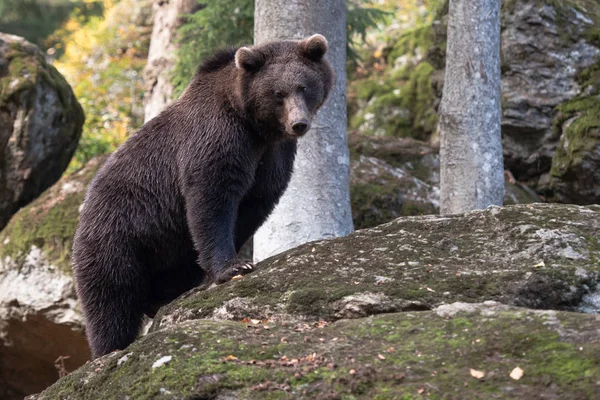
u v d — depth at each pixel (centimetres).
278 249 1530
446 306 747
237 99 1022
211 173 1008
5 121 1991
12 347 1838
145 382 718
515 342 660
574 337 648
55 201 1867
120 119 2973
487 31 1584
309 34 1527
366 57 2791
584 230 929
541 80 2059
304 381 656
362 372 646
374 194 1906
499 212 981
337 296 824
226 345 730
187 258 1112
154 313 1154
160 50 2286
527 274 817
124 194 1063
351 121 2491
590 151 1884
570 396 589
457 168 1595
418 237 948
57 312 1723
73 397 795
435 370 646
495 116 1603
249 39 2080
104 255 1050
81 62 3588
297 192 1535
